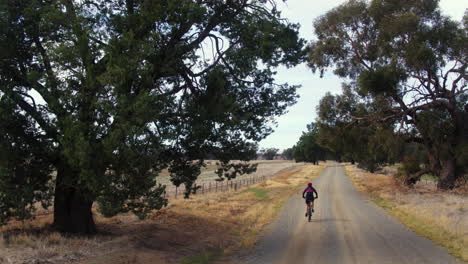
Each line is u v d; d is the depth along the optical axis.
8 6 11.48
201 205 25.00
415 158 41.69
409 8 35.56
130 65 10.52
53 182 12.37
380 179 59.78
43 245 10.91
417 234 15.12
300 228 17.69
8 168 10.86
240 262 11.46
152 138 10.93
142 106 10.02
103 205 10.49
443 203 24.75
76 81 11.08
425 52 32.06
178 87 14.08
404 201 27.56
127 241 12.83
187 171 13.77
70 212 13.48
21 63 12.23
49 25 11.47
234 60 13.93
